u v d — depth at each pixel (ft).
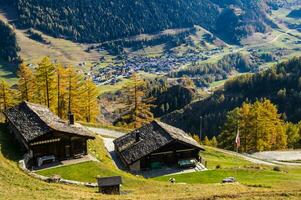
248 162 305.73
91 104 384.06
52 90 340.18
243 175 227.20
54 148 226.17
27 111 247.50
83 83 376.48
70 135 229.04
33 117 237.86
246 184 193.06
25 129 228.63
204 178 225.56
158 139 253.24
